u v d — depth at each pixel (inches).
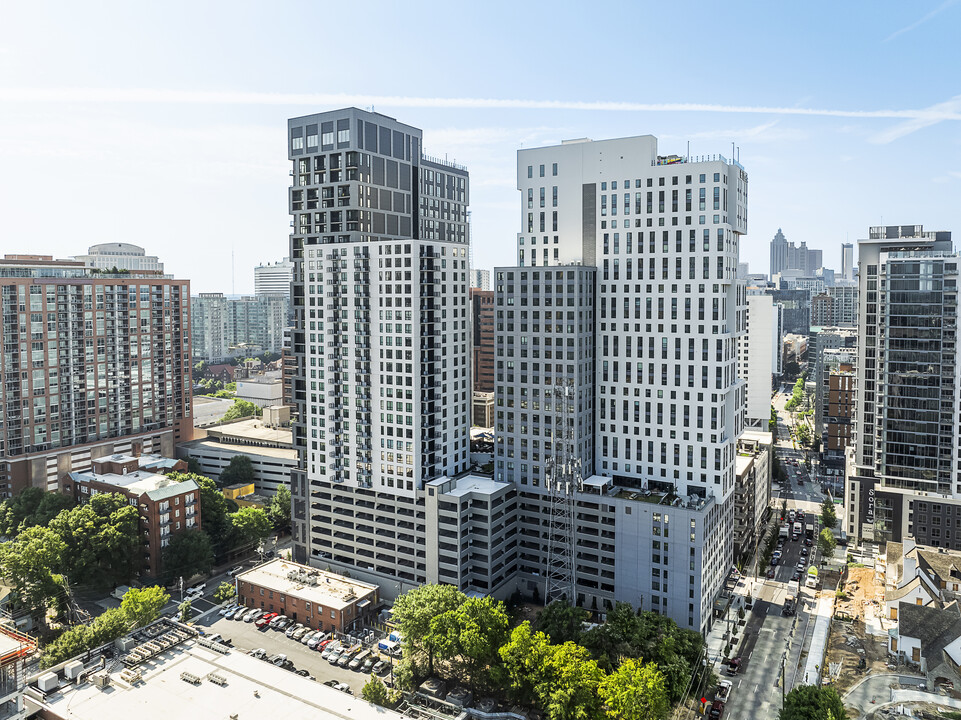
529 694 5182.1
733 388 7121.1
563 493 6963.6
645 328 7066.9
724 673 5880.9
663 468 7052.2
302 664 5841.5
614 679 4682.6
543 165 7667.3
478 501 6850.4
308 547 7819.9
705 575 6466.5
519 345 7194.9
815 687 4736.7
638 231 7076.8
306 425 7849.4
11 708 3661.4
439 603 5693.9
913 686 5610.2
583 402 7140.8
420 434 6968.5
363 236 7864.2
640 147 7047.2
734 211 6909.5
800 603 7253.9
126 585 7460.6
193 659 4776.1
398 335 6963.6
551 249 7662.4
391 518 7175.2
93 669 4574.3
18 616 6692.9
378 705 4534.9
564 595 6766.7
